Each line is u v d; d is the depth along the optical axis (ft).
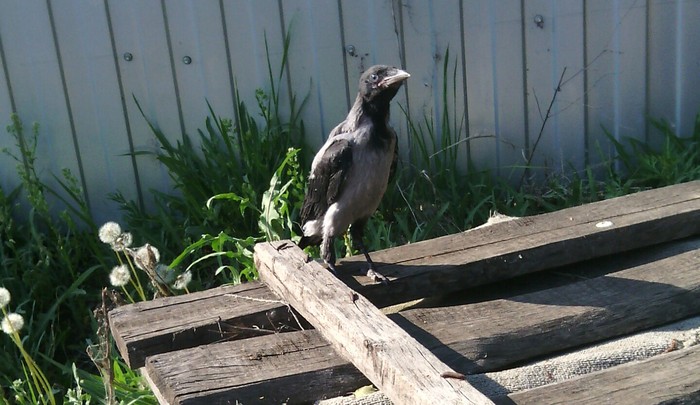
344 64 8.43
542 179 8.63
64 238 8.11
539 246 6.31
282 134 8.41
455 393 4.88
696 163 8.41
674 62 8.59
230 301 6.13
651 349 5.67
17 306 7.61
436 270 6.19
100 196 8.50
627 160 8.50
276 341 5.73
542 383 5.46
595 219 6.59
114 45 8.23
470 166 8.57
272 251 6.26
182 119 8.45
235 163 8.18
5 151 8.18
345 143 6.36
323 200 6.54
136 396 6.34
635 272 6.20
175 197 8.27
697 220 6.62
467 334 5.72
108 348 6.17
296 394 5.46
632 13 8.46
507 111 8.57
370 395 5.33
